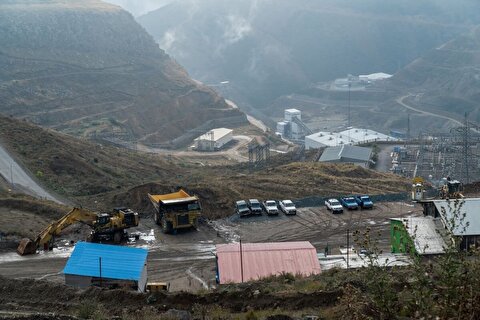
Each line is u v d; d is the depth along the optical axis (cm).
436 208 3594
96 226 4931
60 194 7319
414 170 11088
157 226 5503
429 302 1161
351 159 11225
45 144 9450
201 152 17662
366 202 5762
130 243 4984
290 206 5722
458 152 12044
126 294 2636
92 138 16200
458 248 1177
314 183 7506
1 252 4731
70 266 3350
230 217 5691
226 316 2300
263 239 4966
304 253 3641
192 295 2567
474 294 1116
